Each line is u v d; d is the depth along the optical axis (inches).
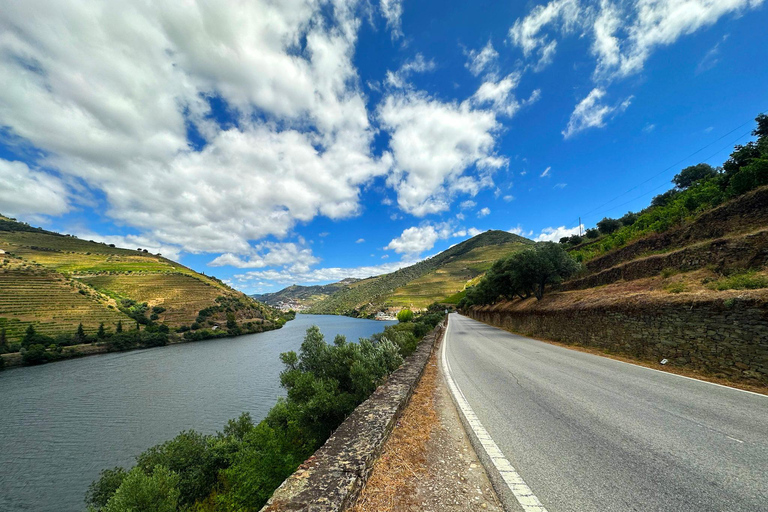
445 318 1787.6
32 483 589.6
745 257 413.1
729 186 575.8
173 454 345.4
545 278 935.7
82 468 641.0
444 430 169.2
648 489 104.8
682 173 1353.3
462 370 351.9
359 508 95.1
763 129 639.8
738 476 111.7
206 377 1369.3
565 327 647.8
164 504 197.3
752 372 267.9
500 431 164.7
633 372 322.7
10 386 1301.7
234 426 430.0
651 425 169.0
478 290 1695.4
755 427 163.3
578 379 292.5
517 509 95.7
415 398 234.1
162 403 1015.0
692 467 120.0
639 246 775.7
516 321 1047.0
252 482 212.4
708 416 182.5
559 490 106.2
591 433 159.6
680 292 402.6
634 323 426.6
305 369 338.3
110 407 993.5
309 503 79.4
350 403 241.9
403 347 426.3
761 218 467.8
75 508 522.0
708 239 551.2
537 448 142.0
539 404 214.4
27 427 850.8
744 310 280.1
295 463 215.0
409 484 111.5
